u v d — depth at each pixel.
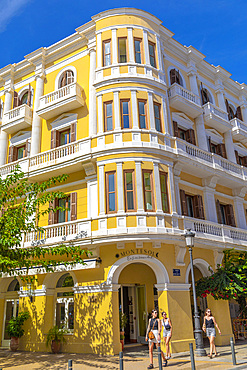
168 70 21.05
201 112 21.31
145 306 17.98
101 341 14.48
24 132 21.81
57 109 19.69
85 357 13.71
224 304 17.97
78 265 15.70
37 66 22.44
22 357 14.42
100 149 16.47
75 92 18.84
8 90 23.50
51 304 16.94
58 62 21.75
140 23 19.16
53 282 17.31
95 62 19.61
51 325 16.59
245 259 18.31
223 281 16.36
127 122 17.11
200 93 23.11
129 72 17.86
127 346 16.53
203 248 17.84
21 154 21.97
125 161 16.02
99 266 15.39
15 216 13.47
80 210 17.66
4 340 18.47
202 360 12.45
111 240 14.73
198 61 23.39
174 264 15.88
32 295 17.27
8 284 19.58
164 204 16.19
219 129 23.33
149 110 17.38
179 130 20.77
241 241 19.66
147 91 17.67
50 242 16.58
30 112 21.53
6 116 22.17
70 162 17.55
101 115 17.41
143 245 15.26
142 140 16.58
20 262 12.97
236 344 17.25
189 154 18.44
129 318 18.33
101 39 19.00
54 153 18.72
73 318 16.20
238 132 23.95
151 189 15.94
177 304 15.24
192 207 19.39
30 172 18.98
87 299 15.40
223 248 18.48
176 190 17.73
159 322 11.49
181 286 15.68
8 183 14.52
